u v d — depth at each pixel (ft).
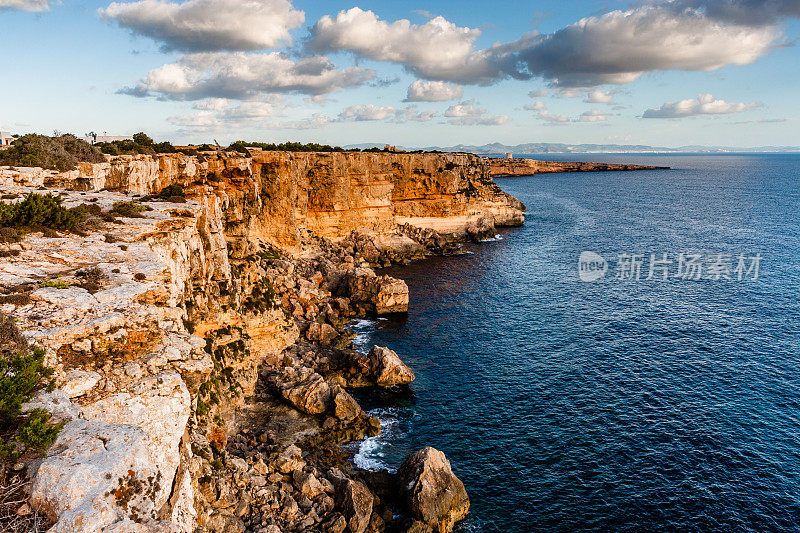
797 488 114.93
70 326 45.68
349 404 138.72
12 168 114.42
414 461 110.11
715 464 122.83
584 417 143.13
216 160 221.87
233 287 138.62
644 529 104.12
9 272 60.13
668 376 166.61
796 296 248.11
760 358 178.70
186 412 43.78
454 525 104.27
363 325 221.46
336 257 309.63
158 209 110.52
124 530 26.96
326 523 94.79
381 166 371.35
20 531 25.86
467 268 325.83
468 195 437.58
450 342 200.34
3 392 33.04
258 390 146.41
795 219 510.99
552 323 218.79
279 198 284.61
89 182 134.82
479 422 141.18
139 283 59.72
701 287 268.41
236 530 82.02
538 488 115.14
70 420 33.63
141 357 46.70
